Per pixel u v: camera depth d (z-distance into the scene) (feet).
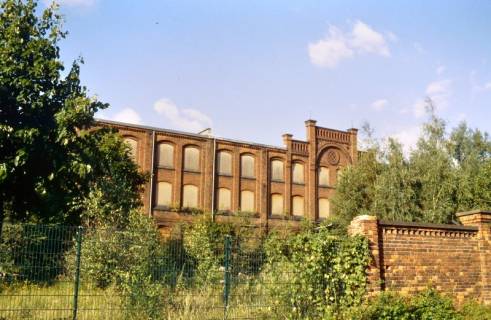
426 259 36.35
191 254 39.29
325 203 140.67
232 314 31.89
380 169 88.58
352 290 33.09
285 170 136.36
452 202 76.64
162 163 119.44
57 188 32.42
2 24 31.96
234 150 130.62
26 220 36.83
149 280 33.47
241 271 33.42
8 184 31.09
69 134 31.04
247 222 119.55
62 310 29.94
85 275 36.58
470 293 37.83
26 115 30.86
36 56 31.55
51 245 30.50
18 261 29.89
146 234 44.37
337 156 144.77
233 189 128.36
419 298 32.94
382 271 34.37
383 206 81.76
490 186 75.36
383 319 30.25
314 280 32.83
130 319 31.83
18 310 28.91
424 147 83.05
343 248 33.50
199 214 117.19
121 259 38.88
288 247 33.76
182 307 33.30
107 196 56.70
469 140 98.68
